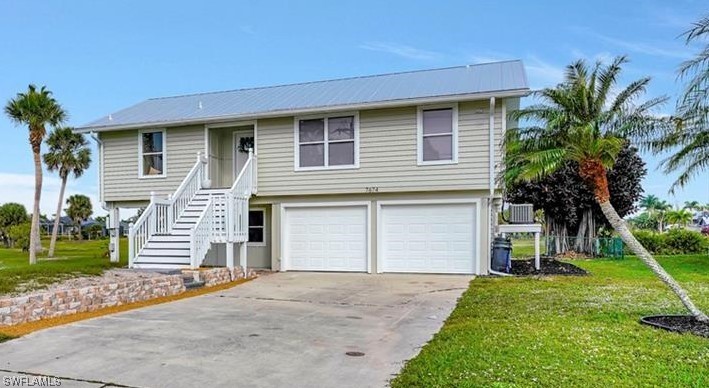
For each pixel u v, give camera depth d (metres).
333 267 14.84
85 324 7.34
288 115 14.84
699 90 7.71
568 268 14.77
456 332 6.50
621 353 5.28
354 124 14.52
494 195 13.56
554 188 21.97
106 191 16.84
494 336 6.07
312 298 9.99
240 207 14.16
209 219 12.85
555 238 23.09
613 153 8.02
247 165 14.73
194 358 5.55
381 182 14.24
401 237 14.30
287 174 15.13
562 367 4.78
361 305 9.16
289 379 4.85
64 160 32.25
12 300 7.29
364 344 6.22
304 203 15.08
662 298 9.09
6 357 5.59
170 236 13.13
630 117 7.98
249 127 16.38
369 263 14.45
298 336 6.64
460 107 13.59
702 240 22.73
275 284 12.16
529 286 10.97
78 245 45.19
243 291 11.00
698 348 5.53
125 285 9.30
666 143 8.12
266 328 7.14
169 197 14.06
